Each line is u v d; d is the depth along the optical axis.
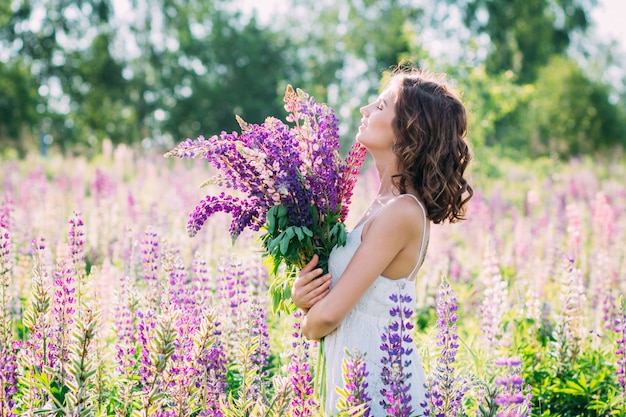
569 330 5.06
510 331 5.32
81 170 15.06
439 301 3.39
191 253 7.01
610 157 31.44
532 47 41.75
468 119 3.69
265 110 38.03
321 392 3.32
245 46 38.00
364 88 43.03
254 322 3.98
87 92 39.81
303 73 41.09
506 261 7.52
